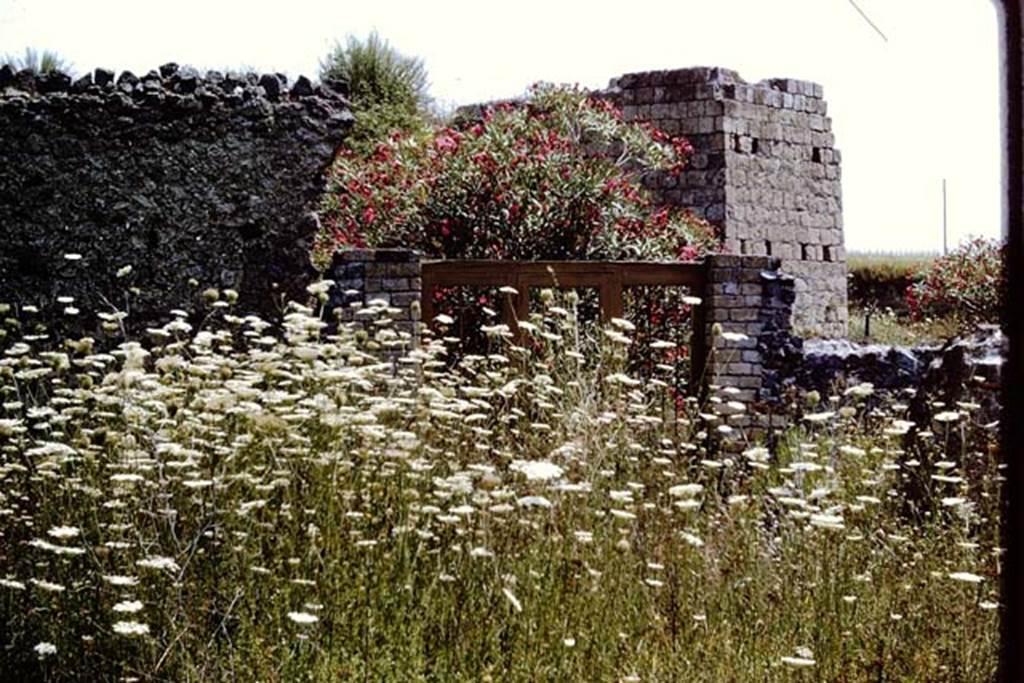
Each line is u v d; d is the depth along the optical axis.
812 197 19.11
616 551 4.84
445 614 4.21
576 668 4.07
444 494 4.77
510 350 7.80
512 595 3.98
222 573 4.27
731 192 17.39
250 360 6.47
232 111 8.41
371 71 17.64
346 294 8.12
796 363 8.62
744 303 8.55
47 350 7.94
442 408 5.98
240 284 8.38
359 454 5.14
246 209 8.41
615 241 11.09
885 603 4.56
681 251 11.76
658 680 4.01
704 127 17.39
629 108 17.94
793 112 18.72
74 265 8.12
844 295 19.81
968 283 19.62
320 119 8.58
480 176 10.91
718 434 8.09
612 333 7.10
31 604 4.26
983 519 5.49
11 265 8.05
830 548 4.97
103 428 5.00
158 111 8.27
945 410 6.81
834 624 4.37
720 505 5.94
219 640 4.10
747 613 4.56
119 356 7.96
